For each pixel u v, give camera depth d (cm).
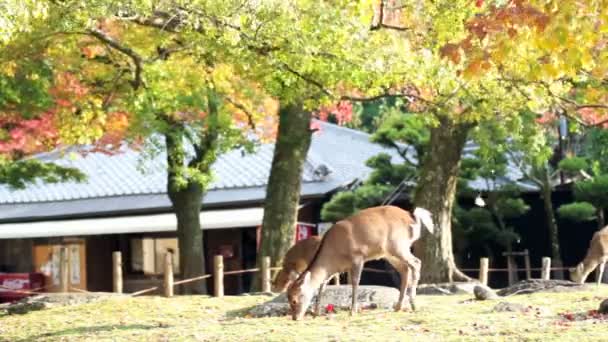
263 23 1293
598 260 1716
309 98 1520
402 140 2484
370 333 1086
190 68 1758
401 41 1360
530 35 828
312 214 2877
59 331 1349
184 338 1141
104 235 3166
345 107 2397
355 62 1352
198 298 1664
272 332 1131
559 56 825
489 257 2669
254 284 2109
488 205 2556
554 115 2212
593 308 1266
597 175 2392
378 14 1471
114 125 2097
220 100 2203
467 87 1494
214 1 1282
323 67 1370
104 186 3316
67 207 3259
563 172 2700
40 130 2044
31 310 1695
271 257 2105
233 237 2967
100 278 3150
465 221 2459
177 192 2455
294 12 1304
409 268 1279
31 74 1889
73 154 2475
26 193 3456
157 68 1753
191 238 2456
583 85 1622
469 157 2672
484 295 1488
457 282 1973
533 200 2777
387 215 1256
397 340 1019
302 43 1310
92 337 1240
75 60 1844
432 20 1366
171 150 2303
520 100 1543
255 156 3209
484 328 1084
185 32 1380
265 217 2131
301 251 1456
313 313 1288
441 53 874
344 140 3319
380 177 2550
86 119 1752
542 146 2030
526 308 1275
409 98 1603
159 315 1480
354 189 2859
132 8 1279
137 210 3078
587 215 2311
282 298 1470
